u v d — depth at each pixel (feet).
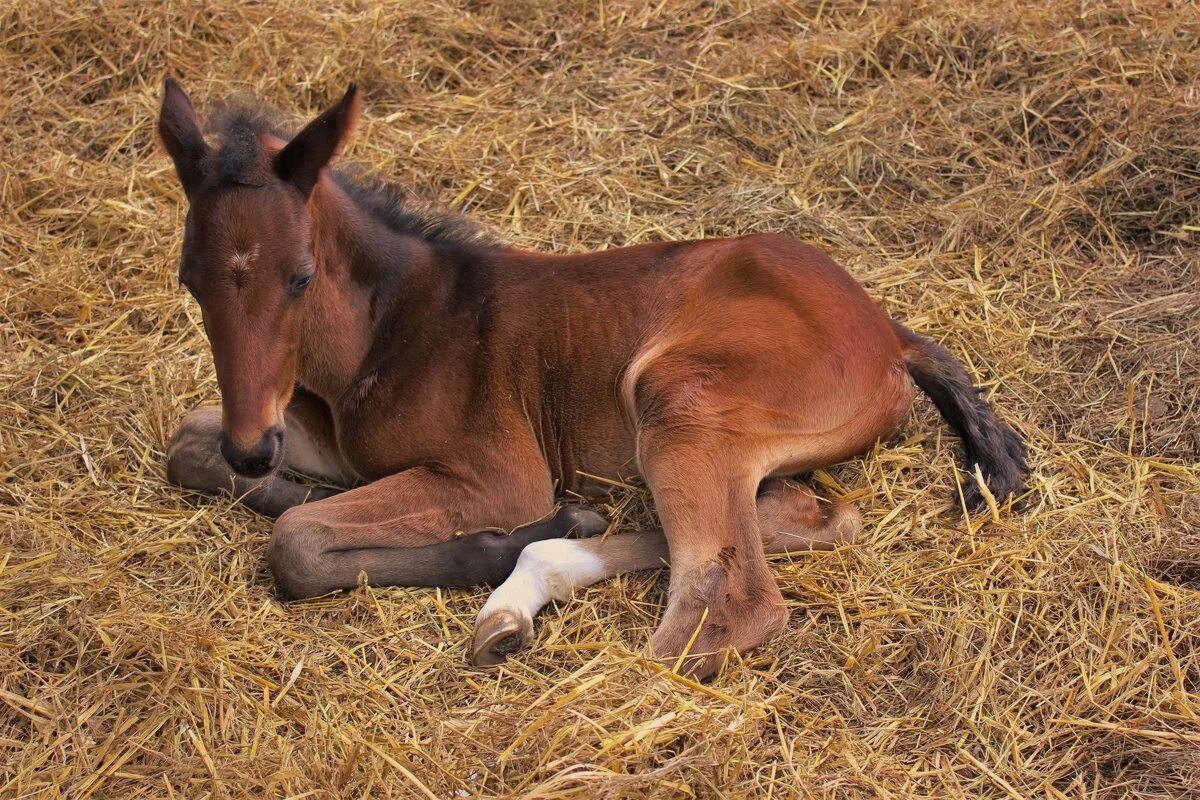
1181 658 10.66
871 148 17.65
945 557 11.76
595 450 12.64
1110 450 13.14
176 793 9.40
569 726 9.62
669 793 9.24
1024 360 14.44
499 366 12.39
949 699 10.27
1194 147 16.65
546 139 18.38
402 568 11.71
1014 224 16.33
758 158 18.01
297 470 13.38
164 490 12.80
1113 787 9.58
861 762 9.81
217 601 11.40
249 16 20.22
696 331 12.07
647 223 16.78
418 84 19.66
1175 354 14.19
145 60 19.36
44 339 15.05
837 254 16.12
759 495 12.15
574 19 20.94
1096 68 18.33
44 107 18.58
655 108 18.89
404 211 12.80
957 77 18.89
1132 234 16.35
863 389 12.10
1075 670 10.57
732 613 10.77
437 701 10.55
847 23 20.39
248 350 10.53
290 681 10.39
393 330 12.36
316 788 9.32
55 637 10.69
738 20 20.74
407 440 12.21
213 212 10.35
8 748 9.79
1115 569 11.32
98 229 16.61
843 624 11.09
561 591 11.52
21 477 12.80
